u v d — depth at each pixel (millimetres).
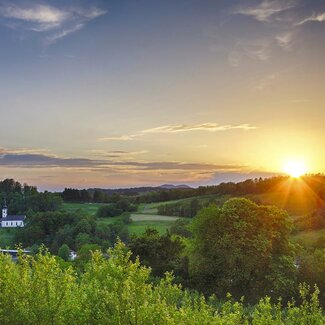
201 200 152500
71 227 122500
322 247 77188
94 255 15453
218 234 47188
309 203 125562
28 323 13430
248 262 45156
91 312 13422
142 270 14273
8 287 13883
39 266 14531
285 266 44938
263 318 18000
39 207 174750
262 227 46531
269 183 150875
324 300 45750
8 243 126688
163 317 13305
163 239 53438
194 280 47469
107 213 154625
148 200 179375
